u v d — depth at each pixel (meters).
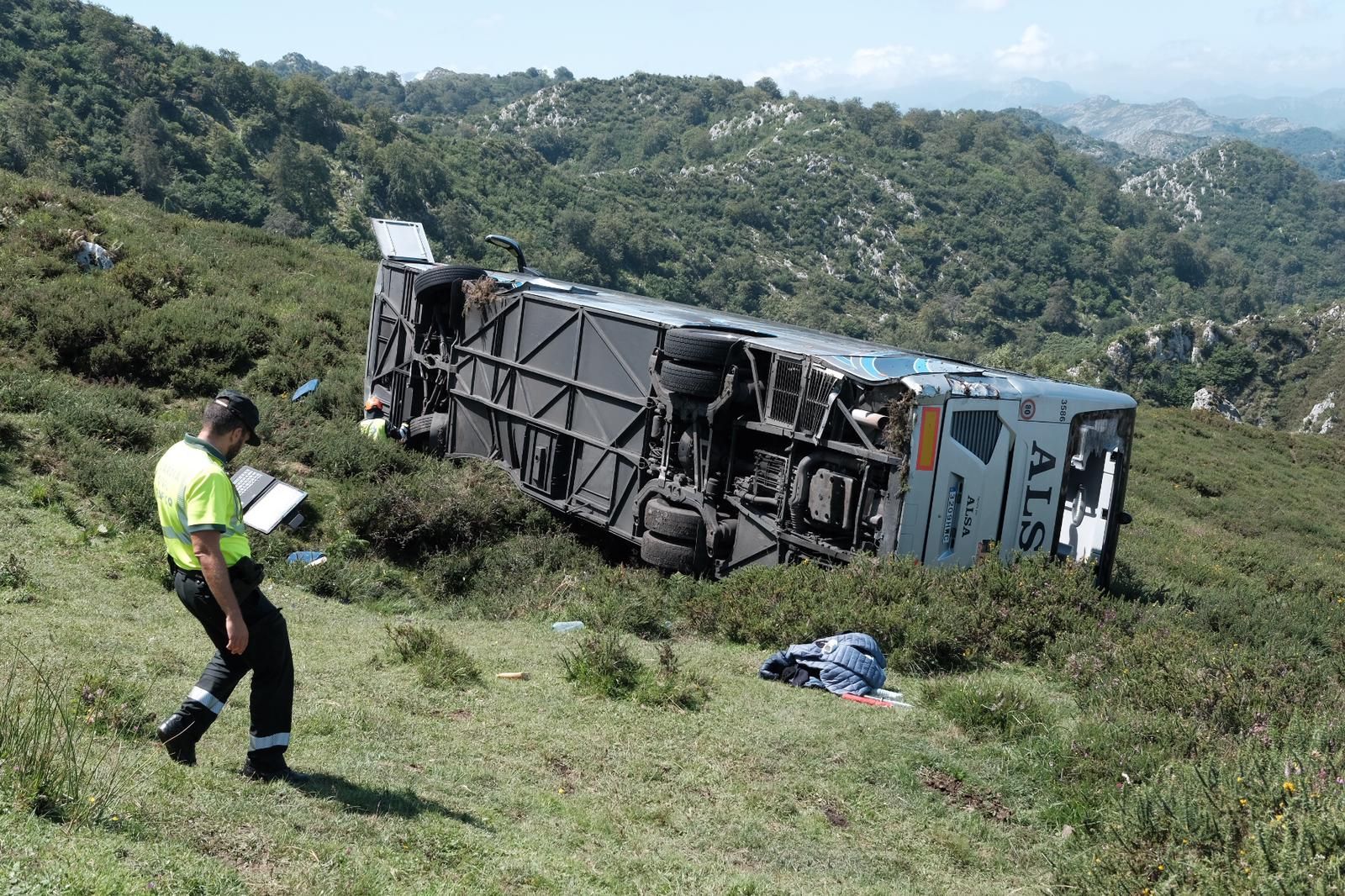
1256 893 3.83
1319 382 148.12
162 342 17.47
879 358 10.99
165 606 8.32
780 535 11.18
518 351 14.72
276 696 4.55
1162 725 6.72
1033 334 199.75
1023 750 6.65
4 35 130.75
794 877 4.89
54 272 19.08
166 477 4.36
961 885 5.06
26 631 6.71
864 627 8.80
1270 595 16.97
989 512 11.19
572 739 6.36
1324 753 5.27
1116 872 4.57
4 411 12.86
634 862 4.65
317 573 10.73
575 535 13.62
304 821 4.15
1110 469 12.74
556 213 171.00
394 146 148.25
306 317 21.77
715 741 6.57
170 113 135.88
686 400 11.99
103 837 3.41
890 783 6.17
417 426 16.20
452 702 6.79
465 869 4.10
